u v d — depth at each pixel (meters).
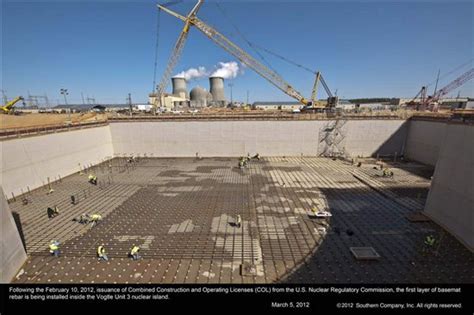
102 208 20.66
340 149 38.53
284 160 36.91
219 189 24.88
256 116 38.31
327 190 24.36
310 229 17.00
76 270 13.05
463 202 15.05
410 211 19.50
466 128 15.05
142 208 20.56
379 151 38.34
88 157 33.66
